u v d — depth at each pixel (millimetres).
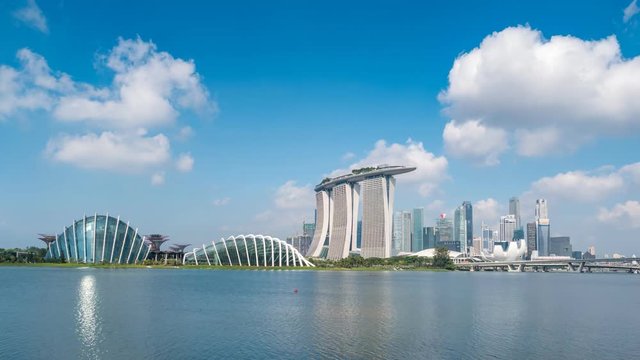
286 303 103188
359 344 61844
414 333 69000
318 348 59375
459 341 64500
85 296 108438
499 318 85438
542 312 95562
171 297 111562
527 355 58125
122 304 95938
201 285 151000
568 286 189750
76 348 57969
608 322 83062
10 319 76312
